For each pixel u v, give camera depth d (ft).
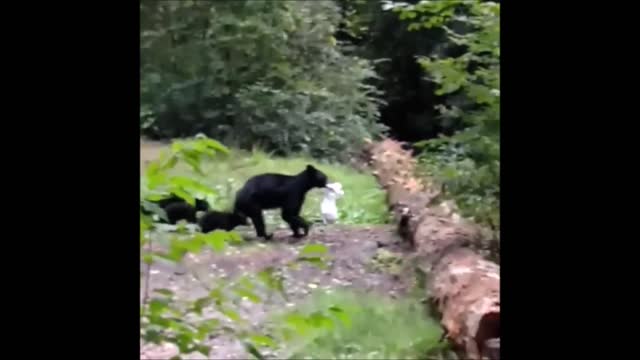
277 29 57.57
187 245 9.58
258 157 51.72
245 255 30.68
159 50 57.98
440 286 21.52
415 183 37.55
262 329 13.07
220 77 57.36
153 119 56.49
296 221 35.19
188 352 9.70
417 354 19.54
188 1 57.67
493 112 23.94
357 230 36.45
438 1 24.90
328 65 61.21
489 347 16.65
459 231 24.76
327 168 52.06
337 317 10.02
